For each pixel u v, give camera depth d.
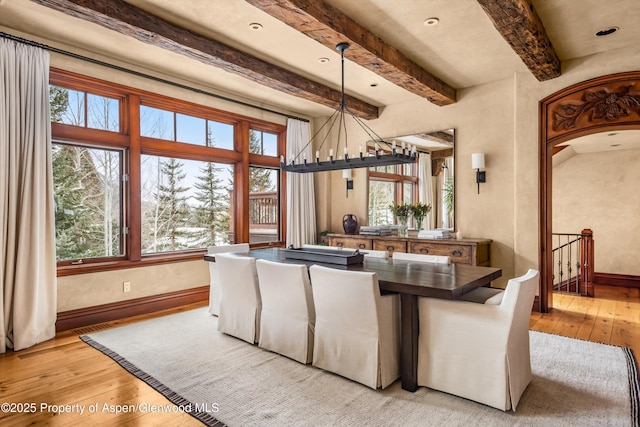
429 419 2.06
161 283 4.35
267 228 5.68
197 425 2.02
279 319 2.95
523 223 4.27
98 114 3.90
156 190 4.44
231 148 5.18
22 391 2.40
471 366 2.21
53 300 3.38
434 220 5.00
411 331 2.37
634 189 6.83
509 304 2.10
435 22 3.11
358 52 3.26
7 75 3.13
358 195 5.88
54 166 3.65
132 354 2.99
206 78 4.52
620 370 2.68
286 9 2.58
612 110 3.75
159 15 3.06
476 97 4.66
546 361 2.84
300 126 5.95
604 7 2.89
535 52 3.31
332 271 2.50
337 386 2.44
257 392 2.37
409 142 5.26
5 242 3.12
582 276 5.28
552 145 4.20
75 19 3.12
